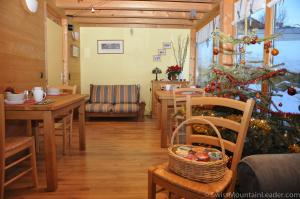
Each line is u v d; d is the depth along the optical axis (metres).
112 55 5.90
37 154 3.00
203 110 1.87
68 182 2.27
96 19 5.11
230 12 3.43
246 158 1.14
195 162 1.18
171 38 5.93
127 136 3.94
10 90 2.26
